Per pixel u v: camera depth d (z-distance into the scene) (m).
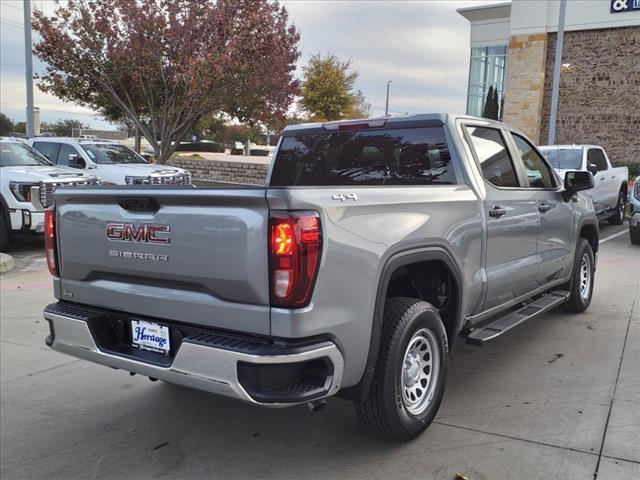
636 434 3.64
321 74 34.03
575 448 3.48
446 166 4.31
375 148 4.72
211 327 3.02
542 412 3.98
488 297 4.37
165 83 17.14
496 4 31.31
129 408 4.32
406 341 3.38
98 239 3.46
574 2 25.03
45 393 4.63
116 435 3.90
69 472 3.46
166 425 4.02
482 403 4.15
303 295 2.77
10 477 3.42
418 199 3.55
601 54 24.91
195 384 2.94
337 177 4.98
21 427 4.06
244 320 2.87
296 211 2.75
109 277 3.50
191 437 3.83
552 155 12.88
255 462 3.47
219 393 2.85
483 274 4.23
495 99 31.34
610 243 11.94
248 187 2.94
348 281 2.97
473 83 33.56
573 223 5.95
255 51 16.75
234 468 3.42
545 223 5.23
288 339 2.79
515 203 4.67
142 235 3.23
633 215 11.42
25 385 4.80
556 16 25.48
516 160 5.01
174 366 3.00
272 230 2.75
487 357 5.12
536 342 5.50
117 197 3.30
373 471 3.31
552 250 5.46
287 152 5.30
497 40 32.25
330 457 3.49
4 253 10.31
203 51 16.55
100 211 3.44
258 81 17.41
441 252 3.70
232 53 16.62
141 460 3.56
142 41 16.53
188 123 18.48
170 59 17.09
